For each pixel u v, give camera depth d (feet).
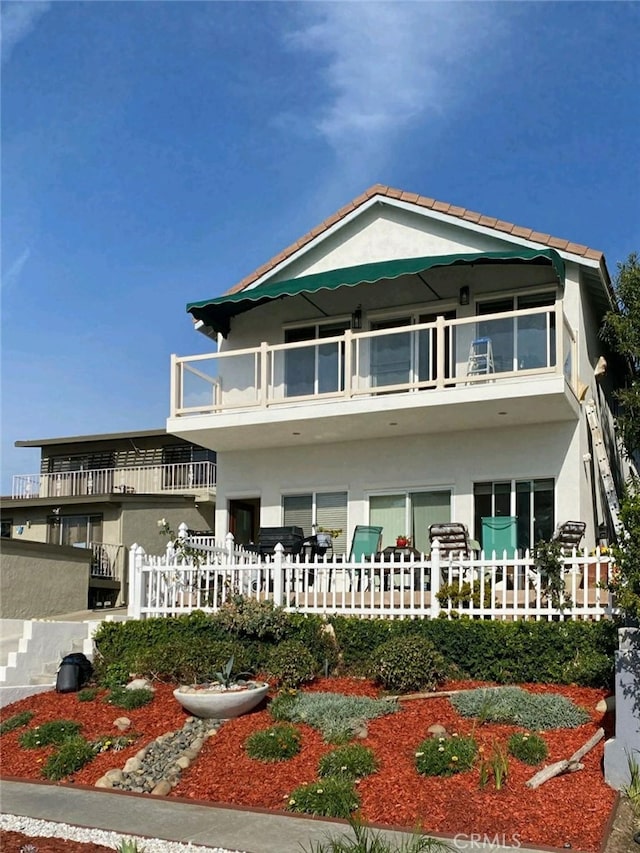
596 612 45.98
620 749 32.91
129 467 118.83
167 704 46.60
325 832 30.30
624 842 28.66
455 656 47.65
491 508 65.10
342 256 73.26
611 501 63.05
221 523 74.43
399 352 66.80
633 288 65.77
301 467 72.18
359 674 49.55
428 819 30.73
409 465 68.08
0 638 64.64
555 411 61.11
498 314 59.93
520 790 32.45
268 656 49.49
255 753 37.76
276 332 75.05
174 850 29.19
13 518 113.29
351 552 62.80
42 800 35.63
